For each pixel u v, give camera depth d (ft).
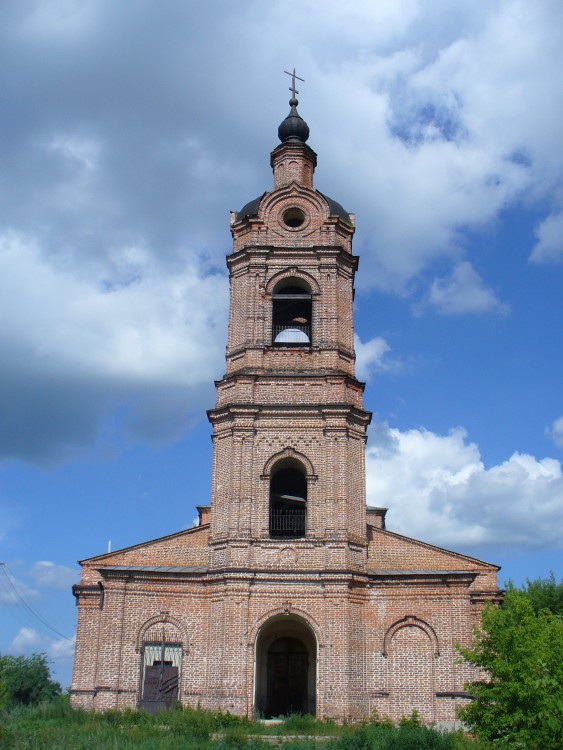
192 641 110.22
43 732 87.51
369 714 105.91
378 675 108.47
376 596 111.96
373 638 110.01
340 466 115.55
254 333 123.75
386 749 81.35
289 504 124.16
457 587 111.24
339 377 120.06
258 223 130.21
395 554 116.67
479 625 114.93
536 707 75.46
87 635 116.78
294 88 145.18
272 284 126.72
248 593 109.19
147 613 110.83
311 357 122.72
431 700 106.93
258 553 111.45
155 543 117.39
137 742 83.87
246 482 114.83
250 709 104.37
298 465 118.83
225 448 118.52
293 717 102.22
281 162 138.41
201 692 107.65
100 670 107.34
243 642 106.93
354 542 113.39
